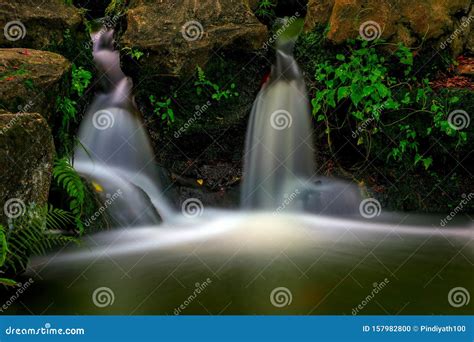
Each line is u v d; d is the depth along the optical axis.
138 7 7.34
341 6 6.74
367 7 6.66
